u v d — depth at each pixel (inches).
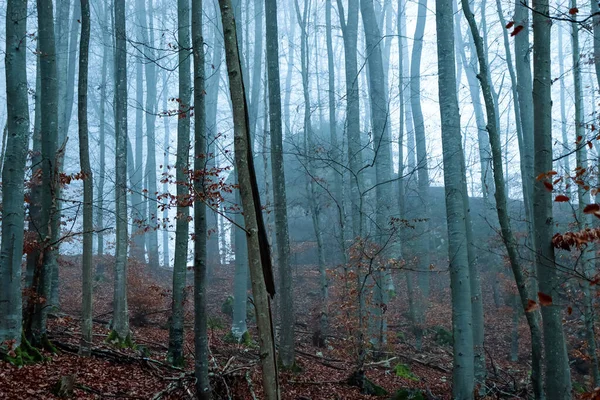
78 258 1127.6
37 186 496.4
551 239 255.1
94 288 869.8
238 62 162.7
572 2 534.3
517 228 1021.2
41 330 402.0
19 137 358.0
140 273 776.9
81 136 408.5
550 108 269.0
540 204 259.4
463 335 407.8
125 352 453.1
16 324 352.2
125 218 537.6
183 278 455.5
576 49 530.0
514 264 324.5
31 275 473.1
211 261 1118.4
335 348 658.2
